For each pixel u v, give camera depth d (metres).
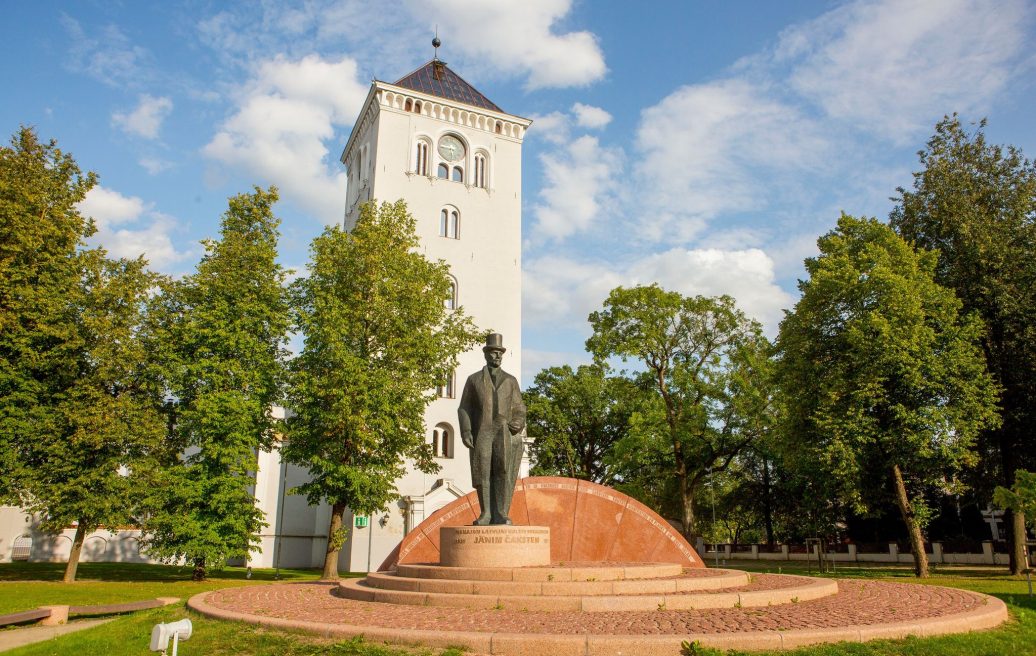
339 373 29.69
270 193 34.06
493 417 17.14
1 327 27.05
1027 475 22.06
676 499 49.28
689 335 44.41
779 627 10.33
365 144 53.12
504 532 15.55
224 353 31.66
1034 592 21.22
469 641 9.42
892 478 32.53
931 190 36.84
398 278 33.50
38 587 24.02
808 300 33.28
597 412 61.91
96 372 29.05
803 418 33.41
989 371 33.91
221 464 30.12
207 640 10.87
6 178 29.05
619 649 9.12
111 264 31.69
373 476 30.55
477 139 52.12
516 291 50.00
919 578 29.03
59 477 28.27
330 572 30.38
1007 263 33.47
